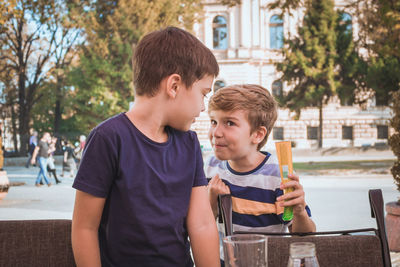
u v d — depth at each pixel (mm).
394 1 6574
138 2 25859
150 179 1072
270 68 33156
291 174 1107
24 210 7621
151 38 1096
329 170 16453
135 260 1071
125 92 26344
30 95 29422
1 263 1233
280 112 32438
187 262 1176
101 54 26016
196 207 1179
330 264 1186
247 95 1359
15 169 21484
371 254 1184
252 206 1485
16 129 30562
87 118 27234
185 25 27688
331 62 24828
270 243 1237
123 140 1056
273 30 33188
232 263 746
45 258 1256
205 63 1090
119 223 1065
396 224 4609
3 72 28672
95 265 1047
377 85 20969
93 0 26969
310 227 1317
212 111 1392
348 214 6691
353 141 32156
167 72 1061
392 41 6871
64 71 27812
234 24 33188
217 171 1593
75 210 1058
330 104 32281
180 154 1151
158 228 1076
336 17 25125
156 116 1090
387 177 13453
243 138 1370
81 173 1040
